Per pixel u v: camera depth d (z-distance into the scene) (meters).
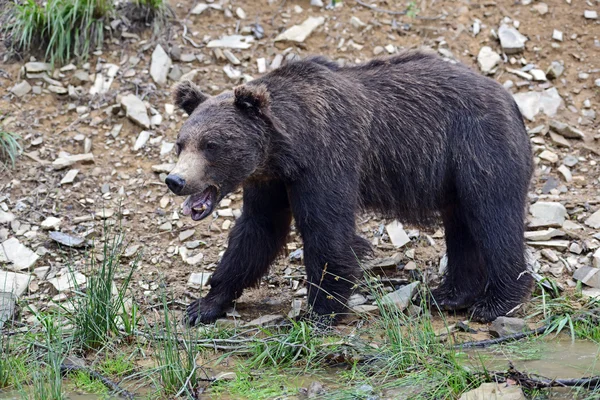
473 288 11.73
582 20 16.64
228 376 9.41
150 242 13.16
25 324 10.89
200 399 8.95
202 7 17.00
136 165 14.41
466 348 10.09
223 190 10.20
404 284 12.14
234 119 10.06
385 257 12.82
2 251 12.83
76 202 13.80
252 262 11.27
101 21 16.27
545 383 8.74
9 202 13.76
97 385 9.35
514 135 11.19
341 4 17.03
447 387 8.82
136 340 10.41
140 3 16.59
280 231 11.48
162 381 9.27
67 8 16.12
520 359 9.67
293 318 11.00
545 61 16.06
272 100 10.46
